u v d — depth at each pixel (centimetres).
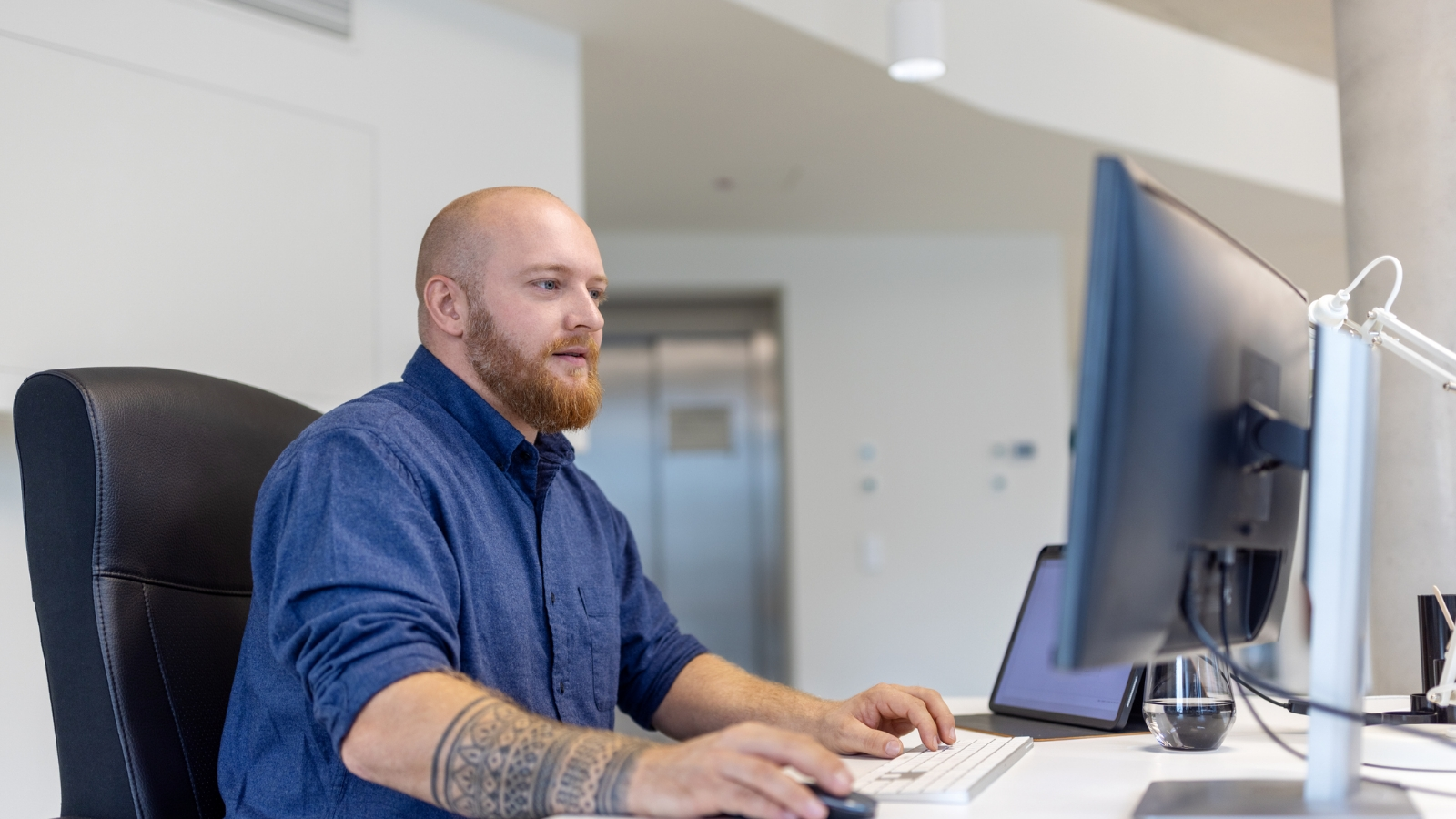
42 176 212
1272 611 95
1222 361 82
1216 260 82
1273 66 451
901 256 536
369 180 267
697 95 365
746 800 79
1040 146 414
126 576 114
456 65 288
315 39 259
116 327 220
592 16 308
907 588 520
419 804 108
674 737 142
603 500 151
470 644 115
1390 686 212
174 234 230
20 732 207
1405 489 211
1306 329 98
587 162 427
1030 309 538
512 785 87
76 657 113
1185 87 423
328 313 256
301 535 106
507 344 134
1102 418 71
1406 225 216
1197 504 80
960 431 530
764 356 557
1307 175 452
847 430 525
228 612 123
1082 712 137
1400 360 214
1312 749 83
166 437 121
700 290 532
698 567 542
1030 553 527
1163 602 79
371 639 98
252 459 132
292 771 111
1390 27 221
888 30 295
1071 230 534
